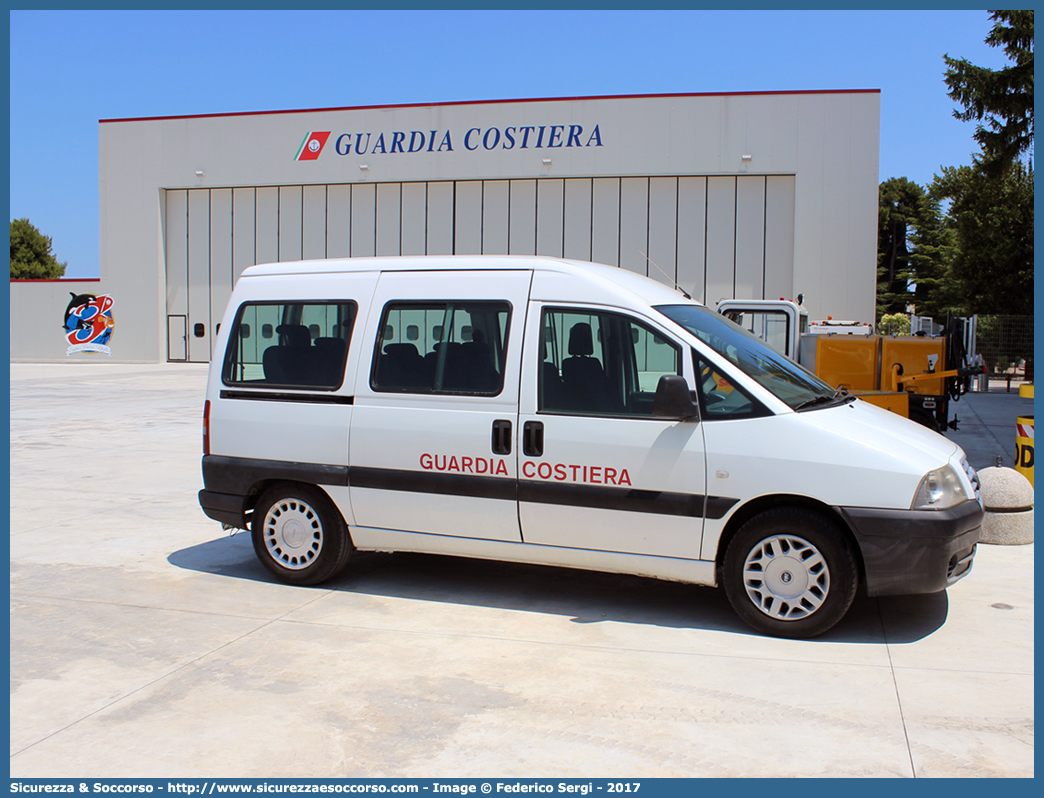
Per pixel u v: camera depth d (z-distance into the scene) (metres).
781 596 4.73
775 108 28.97
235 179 33.88
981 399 21.00
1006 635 4.79
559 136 30.53
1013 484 6.86
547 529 5.11
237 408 5.89
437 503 5.34
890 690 4.05
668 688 4.07
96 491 9.11
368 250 32.84
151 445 12.71
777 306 10.89
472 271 5.41
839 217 28.78
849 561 4.58
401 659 4.45
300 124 32.97
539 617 5.12
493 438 5.18
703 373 4.84
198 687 4.09
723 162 29.39
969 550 4.73
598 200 30.58
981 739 3.57
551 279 5.20
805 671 4.28
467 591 5.64
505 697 3.98
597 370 5.04
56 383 25.81
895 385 10.07
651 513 4.86
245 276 6.05
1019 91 23.06
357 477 5.51
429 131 31.59
